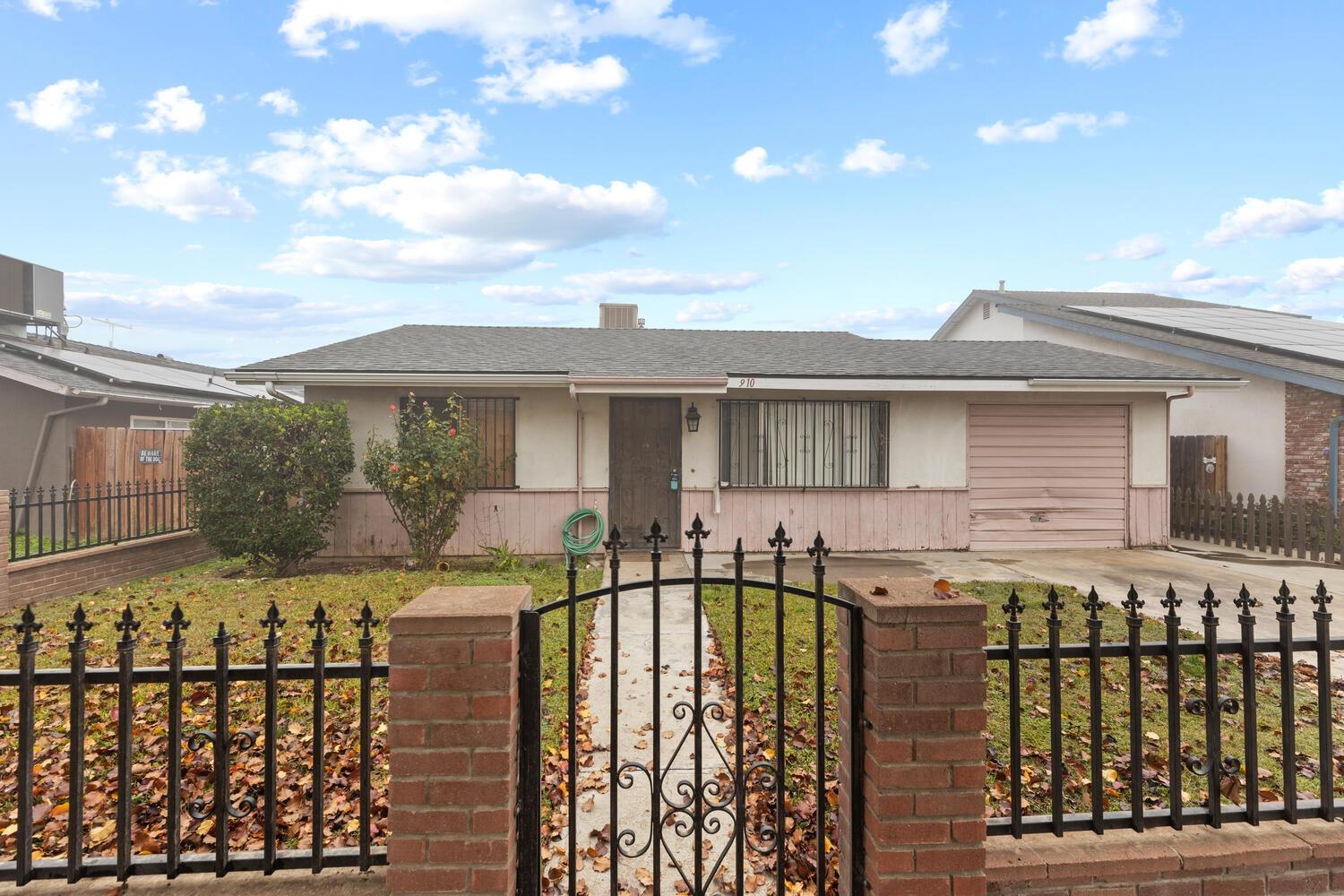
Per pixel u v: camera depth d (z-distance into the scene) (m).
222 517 8.70
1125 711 4.46
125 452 11.23
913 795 2.13
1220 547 11.45
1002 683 4.93
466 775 2.05
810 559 10.29
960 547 11.16
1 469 12.41
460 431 9.95
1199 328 14.09
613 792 2.30
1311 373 11.08
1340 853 2.37
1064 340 17.17
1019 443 11.28
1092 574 9.05
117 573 8.55
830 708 4.47
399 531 10.29
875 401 11.09
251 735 2.29
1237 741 4.08
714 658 5.46
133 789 3.52
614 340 13.53
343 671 2.26
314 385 10.12
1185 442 13.27
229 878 2.21
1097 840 2.37
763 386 10.34
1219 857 2.31
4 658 5.41
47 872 2.22
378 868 2.25
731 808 3.30
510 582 8.45
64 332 18.03
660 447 10.80
